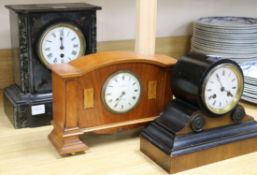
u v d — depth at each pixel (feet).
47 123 3.27
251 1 5.15
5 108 3.48
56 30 3.21
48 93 3.29
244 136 2.83
